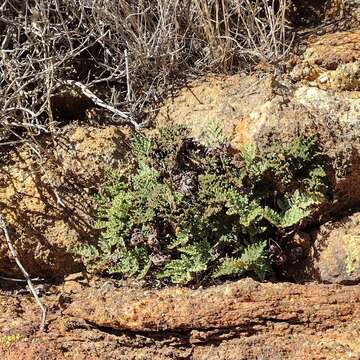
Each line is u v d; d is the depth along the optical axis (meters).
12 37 1.42
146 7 1.47
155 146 1.34
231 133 1.33
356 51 1.38
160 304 1.22
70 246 1.32
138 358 1.21
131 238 1.30
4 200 1.31
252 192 1.29
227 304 1.21
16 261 1.28
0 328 1.23
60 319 1.24
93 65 1.49
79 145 1.35
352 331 1.19
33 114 1.32
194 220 1.28
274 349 1.19
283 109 1.32
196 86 1.41
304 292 1.21
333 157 1.28
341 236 1.27
